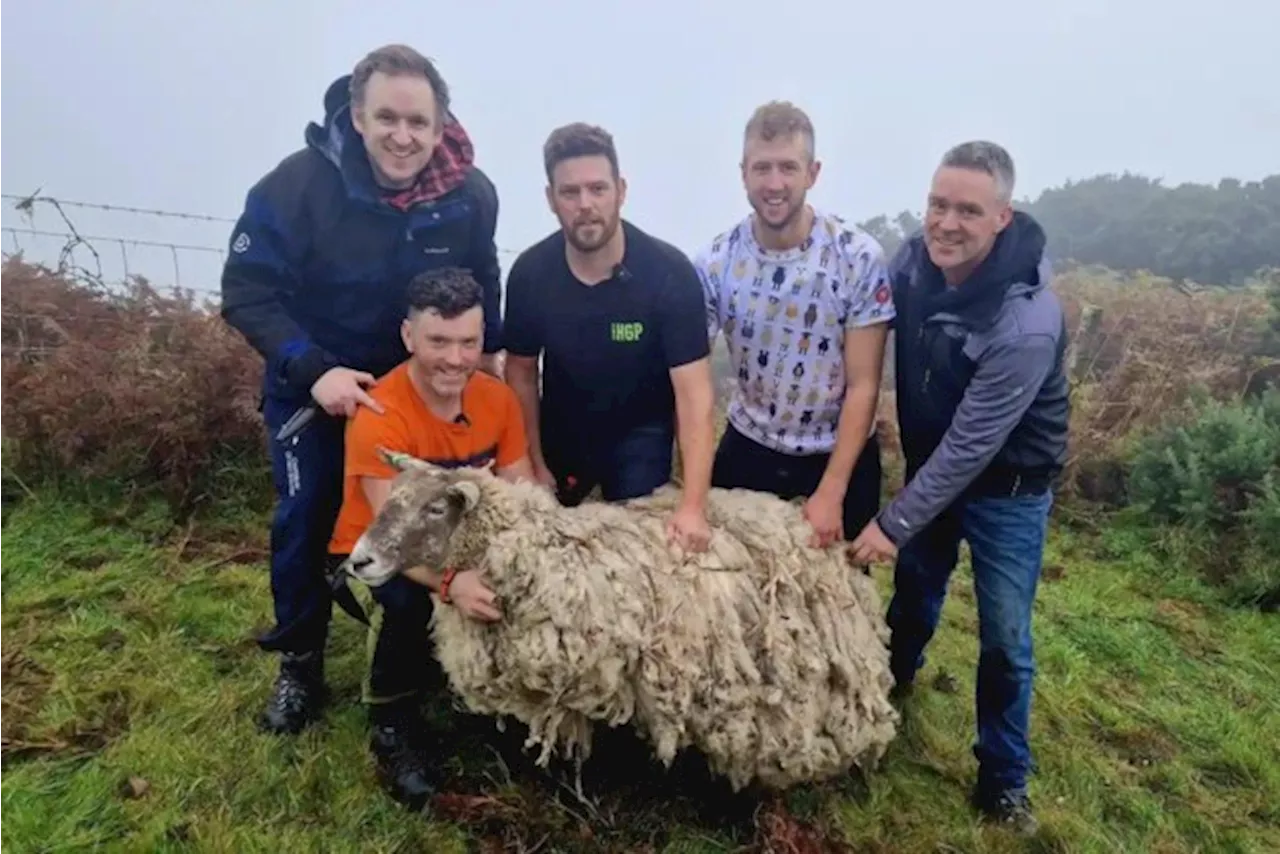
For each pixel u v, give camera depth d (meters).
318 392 3.45
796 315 3.86
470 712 3.99
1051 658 5.29
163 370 5.89
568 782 3.71
